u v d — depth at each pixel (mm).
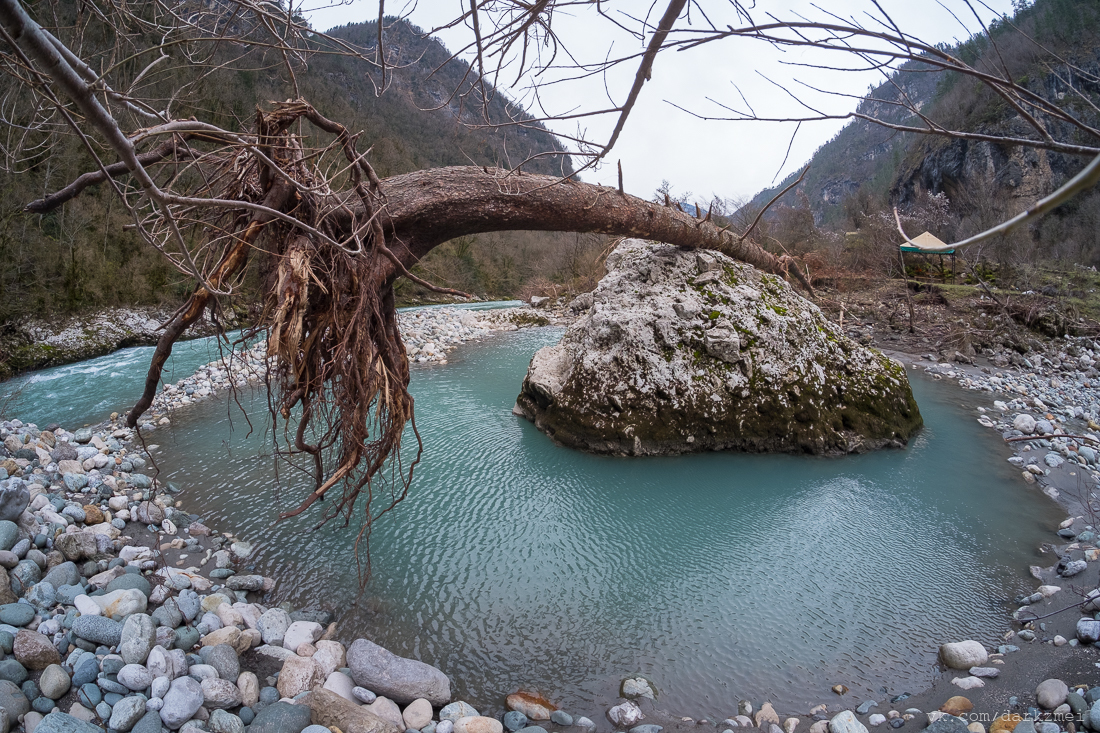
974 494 5559
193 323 3506
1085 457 6359
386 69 2371
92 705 2740
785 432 6379
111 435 6668
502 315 16703
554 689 3271
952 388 9391
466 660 3471
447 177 4387
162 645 3166
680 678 3350
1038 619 3736
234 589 3975
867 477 5883
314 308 3488
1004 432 7215
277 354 3145
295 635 3516
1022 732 2664
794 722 3004
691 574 4320
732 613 3898
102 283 12570
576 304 16734
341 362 3363
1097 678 3025
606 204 5562
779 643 3625
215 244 3434
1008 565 4449
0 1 1103
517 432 7039
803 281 9469
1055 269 17203
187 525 4805
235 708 2936
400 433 3941
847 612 3908
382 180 4176
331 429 3855
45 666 2877
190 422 7332
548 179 4918
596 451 6398
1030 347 11781
